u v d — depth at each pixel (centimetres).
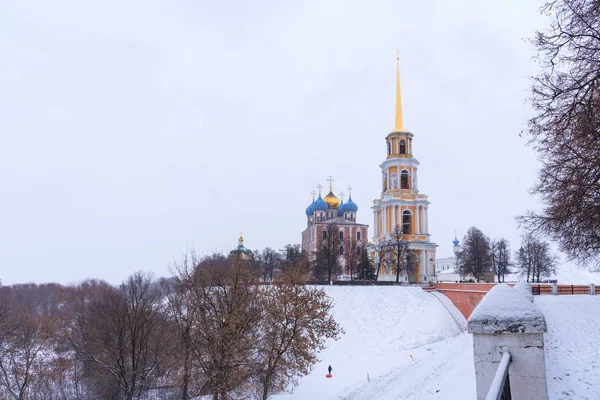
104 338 3669
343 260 10794
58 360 3753
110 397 3616
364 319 5609
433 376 1862
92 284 9000
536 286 3916
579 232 1736
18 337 3850
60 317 4600
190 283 2814
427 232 8738
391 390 2122
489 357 761
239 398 2861
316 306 2792
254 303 2900
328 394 3219
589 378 1103
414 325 5291
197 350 2652
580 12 1333
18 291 9888
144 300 3681
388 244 8169
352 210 12794
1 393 3462
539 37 1402
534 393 722
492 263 9138
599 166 1412
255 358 2884
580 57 1365
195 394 2859
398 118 9181
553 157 1584
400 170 8819
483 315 774
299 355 2780
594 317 2081
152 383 3606
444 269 15750
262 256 11362
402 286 6719
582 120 1362
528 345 737
